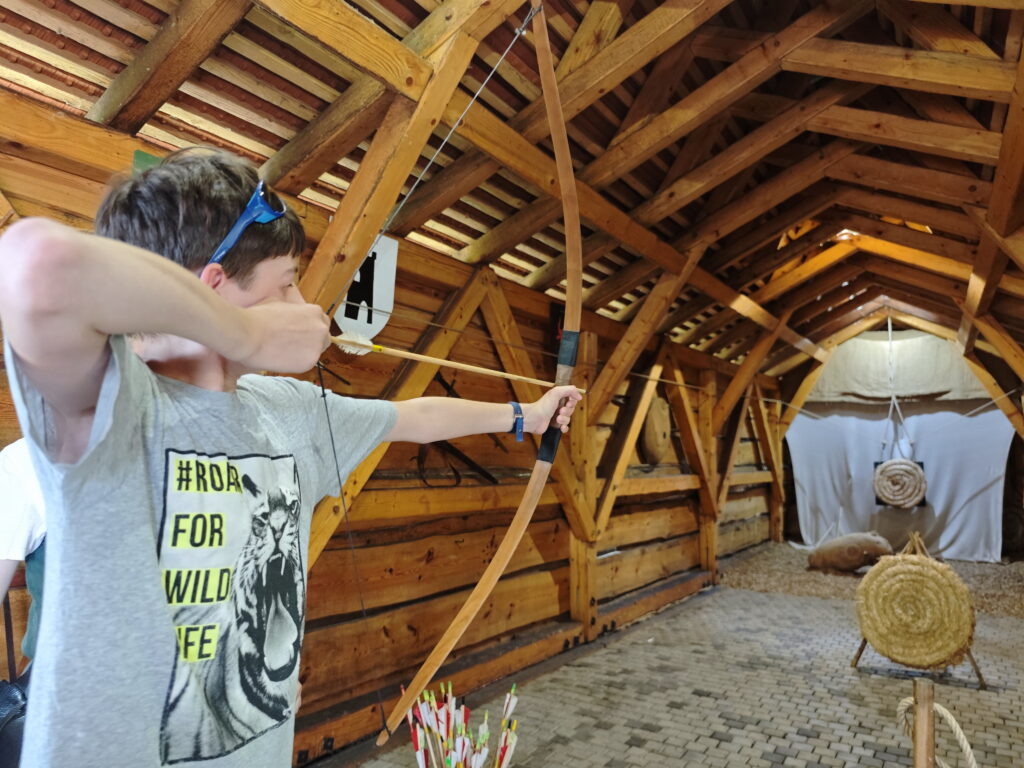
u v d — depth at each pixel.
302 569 0.57
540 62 1.39
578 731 2.50
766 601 4.77
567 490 3.51
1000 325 4.50
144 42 1.62
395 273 2.34
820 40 2.43
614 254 3.58
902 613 3.12
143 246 0.50
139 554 0.43
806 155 3.42
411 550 2.75
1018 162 2.39
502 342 2.99
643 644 3.67
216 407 0.51
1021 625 4.17
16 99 1.50
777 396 7.33
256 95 1.89
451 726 1.23
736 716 2.65
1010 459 6.65
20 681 0.85
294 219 0.56
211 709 0.46
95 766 0.40
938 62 2.28
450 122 2.11
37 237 0.33
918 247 4.08
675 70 2.65
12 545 0.79
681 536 5.24
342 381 2.38
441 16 1.86
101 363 0.39
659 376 4.67
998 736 2.49
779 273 5.28
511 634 3.32
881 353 6.79
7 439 1.57
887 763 2.26
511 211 2.88
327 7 1.59
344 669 2.44
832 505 7.07
